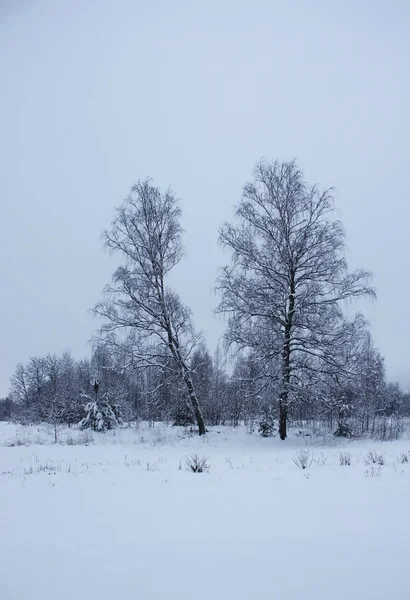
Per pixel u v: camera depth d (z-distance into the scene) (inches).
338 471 377.1
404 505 245.3
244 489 305.0
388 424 1032.8
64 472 416.5
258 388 781.9
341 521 216.1
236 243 795.4
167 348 896.9
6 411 2662.4
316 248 771.4
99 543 191.0
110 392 1116.5
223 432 886.4
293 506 250.2
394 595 137.8
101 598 139.5
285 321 793.6
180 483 335.9
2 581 153.3
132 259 890.1
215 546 182.2
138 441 808.3
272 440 785.6
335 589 142.0
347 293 759.7
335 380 759.7
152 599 138.4
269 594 139.7
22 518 238.5
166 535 200.1
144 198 903.7
